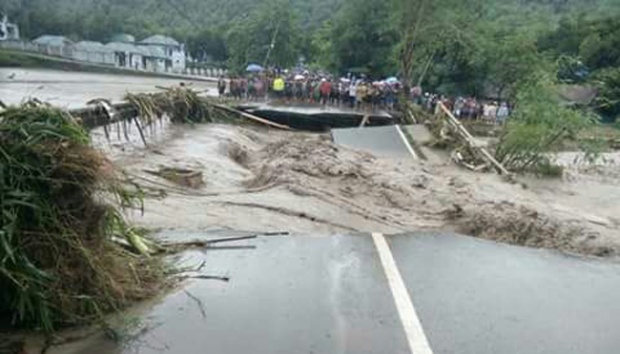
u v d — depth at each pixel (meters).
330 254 6.82
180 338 4.57
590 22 63.31
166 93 20.08
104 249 5.14
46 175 4.66
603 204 13.84
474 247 7.59
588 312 5.70
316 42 62.84
